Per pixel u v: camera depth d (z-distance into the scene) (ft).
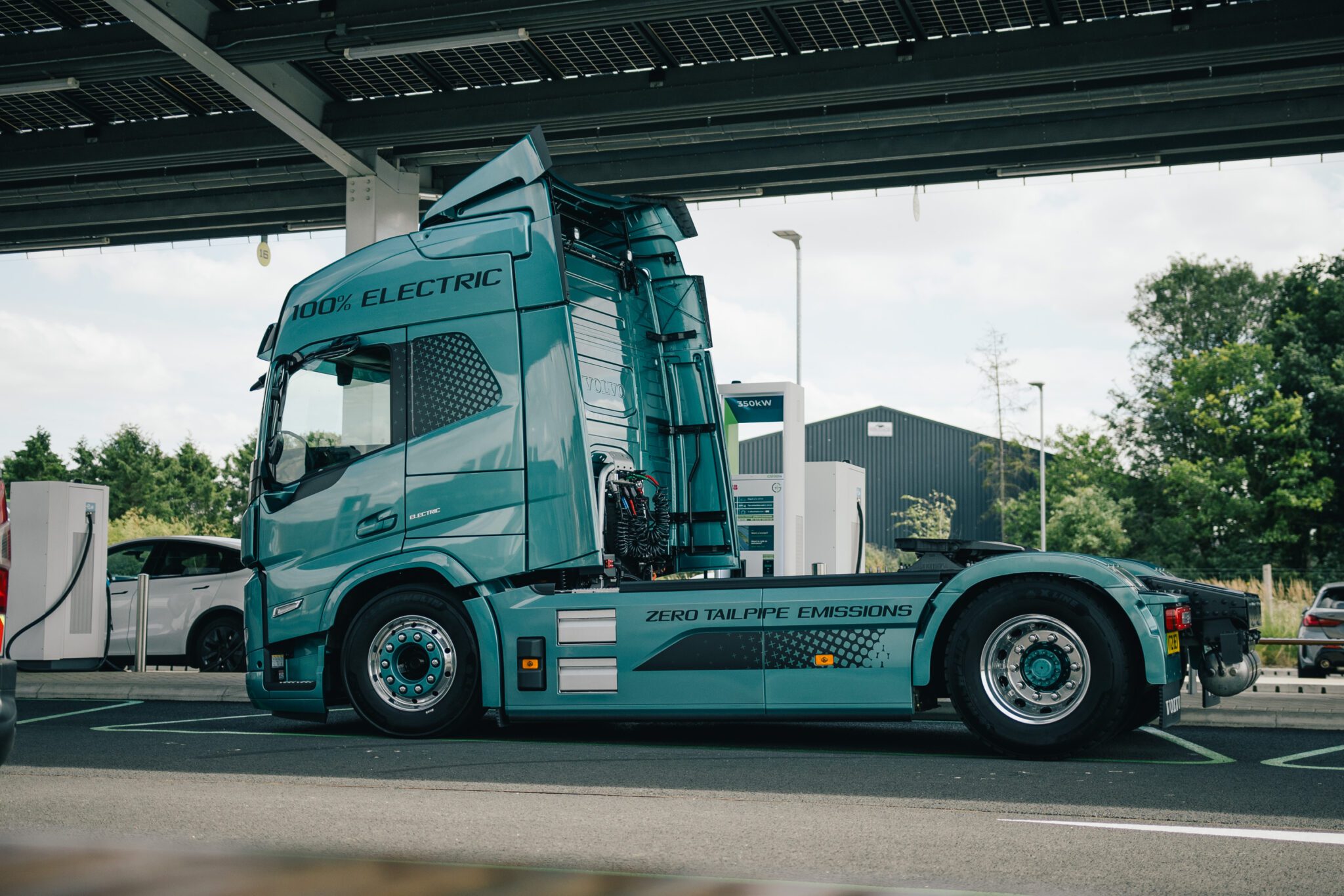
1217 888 14.03
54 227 62.23
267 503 28.78
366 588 28.37
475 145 52.65
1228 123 47.29
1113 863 15.21
